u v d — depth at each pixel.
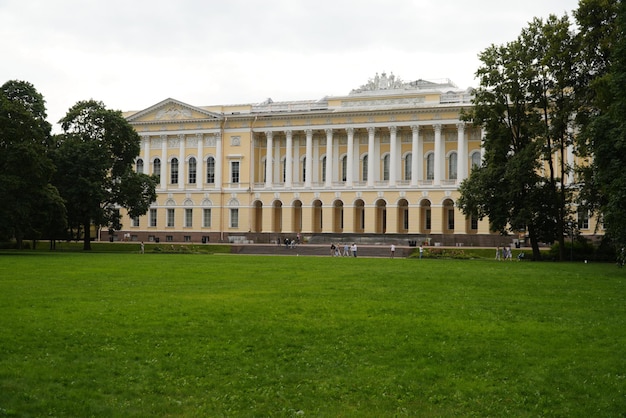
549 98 63.44
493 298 28.53
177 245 89.38
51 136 79.00
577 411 14.05
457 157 100.06
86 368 16.55
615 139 39.28
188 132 112.62
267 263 53.06
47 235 85.69
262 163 112.12
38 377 15.73
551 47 58.62
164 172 113.81
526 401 14.69
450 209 101.62
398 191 102.19
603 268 48.12
